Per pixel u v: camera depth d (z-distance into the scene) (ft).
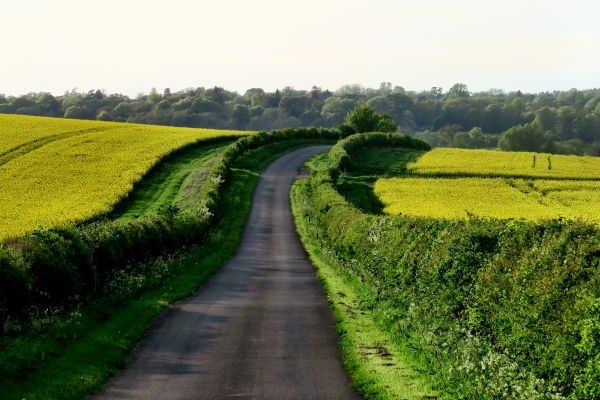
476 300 52.24
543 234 49.55
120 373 47.96
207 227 147.02
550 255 44.86
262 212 199.62
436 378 45.42
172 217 120.06
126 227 94.32
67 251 66.03
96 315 62.44
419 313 60.23
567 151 620.90
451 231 63.77
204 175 228.02
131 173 219.41
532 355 42.14
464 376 42.73
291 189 243.19
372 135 343.46
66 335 53.21
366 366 49.85
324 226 147.13
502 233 55.62
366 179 247.91
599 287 38.11
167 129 373.61
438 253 63.52
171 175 231.91
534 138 614.34
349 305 75.82
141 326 63.05
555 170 278.67
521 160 318.24
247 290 87.71
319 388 44.88
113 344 54.75
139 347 56.03
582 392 35.76
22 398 39.88
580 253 42.16
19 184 199.62
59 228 69.97
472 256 56.85
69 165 231.50
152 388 44.24
